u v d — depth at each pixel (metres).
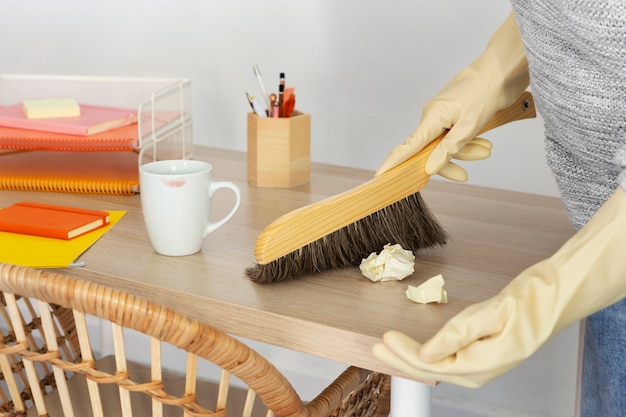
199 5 1.78
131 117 1.42
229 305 0.90
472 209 1.24
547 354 1.66
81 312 0.83
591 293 0.67
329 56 1.70
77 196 1.27
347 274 0.99
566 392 1.67
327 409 0.99
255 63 1.77
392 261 0.96
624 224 0.67
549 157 0.92
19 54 2.01
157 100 1.37
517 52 1.00
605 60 0.75
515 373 1.70
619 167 0.75
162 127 1.37
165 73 1.86
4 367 0.95
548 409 1.69
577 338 1.62
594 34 0.73
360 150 1.73
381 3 1.62
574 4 0.73
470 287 0.95
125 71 1.90
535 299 0.67
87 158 1.45
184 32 1.82
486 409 1.74
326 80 1.72
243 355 0.84
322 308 0.89
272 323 0.88
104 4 1.88
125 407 0.87
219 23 1.78
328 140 1.75
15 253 1.02
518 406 1.72
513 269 1.01
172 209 1.01
